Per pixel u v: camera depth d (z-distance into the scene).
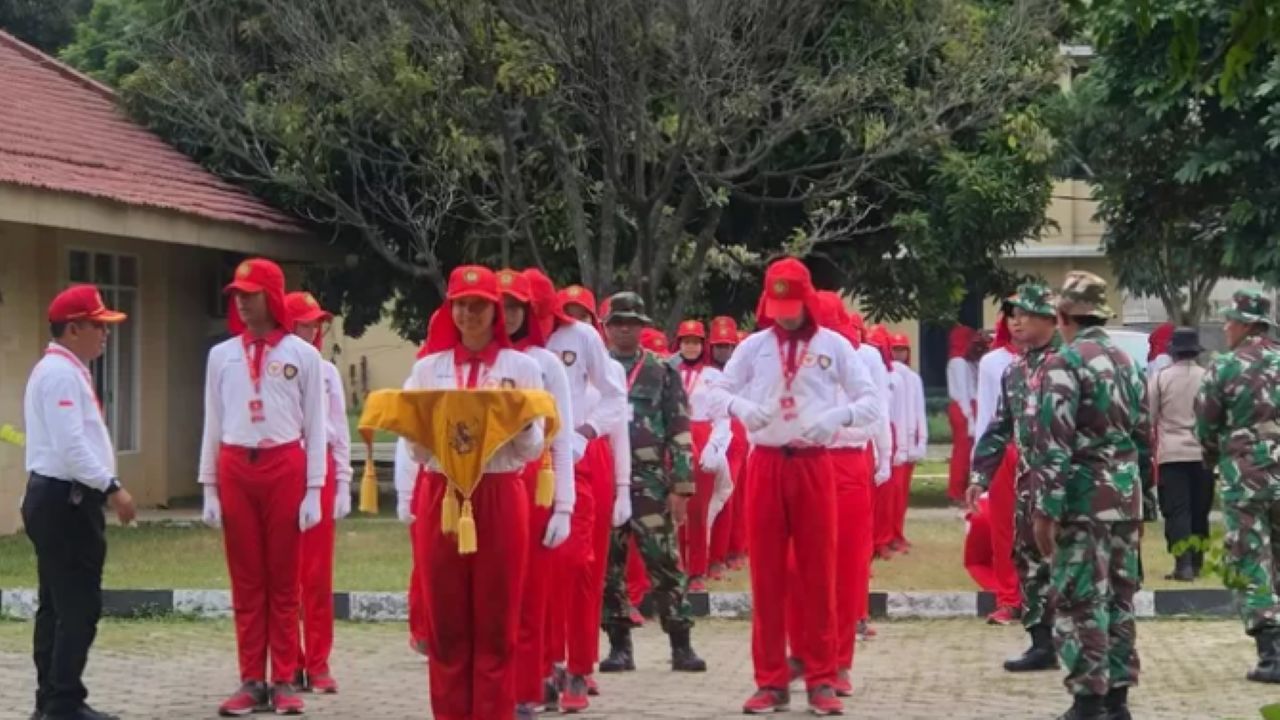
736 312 25.88
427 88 20.67
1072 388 9.38
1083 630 9.49
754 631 10.61
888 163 23.23
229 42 23.09
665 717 10.41
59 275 21.16
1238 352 11.63
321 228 24.92
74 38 42.78
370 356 53.50
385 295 27.20
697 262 22.03
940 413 46.81
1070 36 23.67
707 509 16.08
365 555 18.47
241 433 10.36
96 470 9.48
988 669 12.35
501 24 20.28
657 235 21.61
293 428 10.45
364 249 25.39
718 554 17.17
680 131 20.14
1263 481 11.42
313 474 10.48
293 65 22.33
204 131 23.69
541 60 20.08
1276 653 11.54
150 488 24.05
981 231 23.41
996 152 23.30
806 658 10.53
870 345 14.12
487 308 8.69
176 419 24.89
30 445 9.61
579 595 10.62
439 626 8.36
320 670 11.32
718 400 10.83
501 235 22.41
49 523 9.52
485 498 8.23
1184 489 16.47
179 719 10.30
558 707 10.62
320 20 21.78
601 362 10.78
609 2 19.61
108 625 14.39
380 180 23.58
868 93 20.89
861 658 12.94
